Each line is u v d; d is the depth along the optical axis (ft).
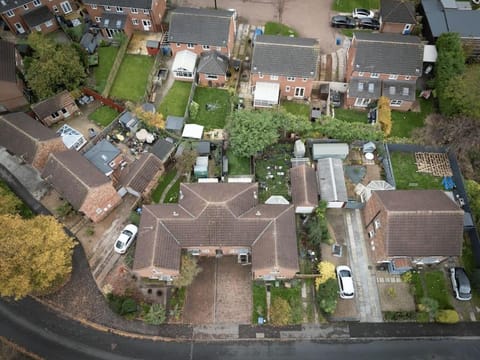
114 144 192.85
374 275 165.27
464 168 184.14
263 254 151.94
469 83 183.83
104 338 153.99
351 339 154.30
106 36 226.99
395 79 198.80
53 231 154.10
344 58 220.43
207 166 183.42
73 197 163.53
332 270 160.15
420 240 154.40
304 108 206.39
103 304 159.43
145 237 155.74
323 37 227.81
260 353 151.74
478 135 180.45
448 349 153.28
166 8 238.07
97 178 165.78
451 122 184.75
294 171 178.29
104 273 164.55
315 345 153.17
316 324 156.46
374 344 153.58
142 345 152.87
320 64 218.38
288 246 153.79
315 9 237.86
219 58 208.54
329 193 174.40
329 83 205.87
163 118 200.75
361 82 200.03
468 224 169.37
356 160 191.11
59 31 230.07
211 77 208.54
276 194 182.19
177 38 206.18
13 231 150.30
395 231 153.79
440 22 214.90
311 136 190.70
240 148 181.78
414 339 154.61
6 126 180.65
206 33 205.16
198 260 168.04
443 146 187.93
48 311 158.71
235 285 162.91
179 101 207.31
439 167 188.14
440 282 164.14
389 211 152.76
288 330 155.33
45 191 182.70
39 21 221.25
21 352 151.53
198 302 159.74
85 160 175.32
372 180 184.96
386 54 194.18
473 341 154.81
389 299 160.66
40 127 182.60
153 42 217.97
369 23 228.43
